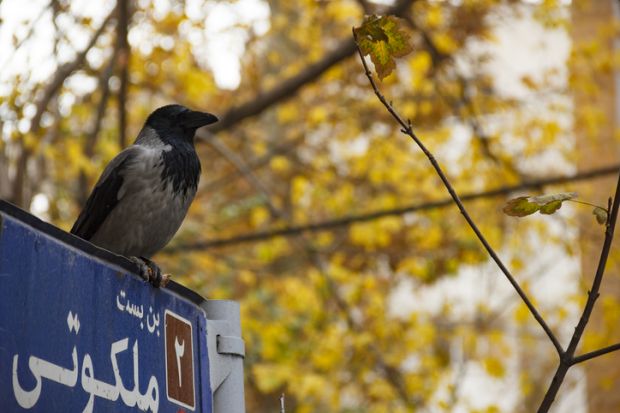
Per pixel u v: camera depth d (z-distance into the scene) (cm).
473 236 1633
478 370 1900
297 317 1728
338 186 1791
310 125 1803
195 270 1653
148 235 759
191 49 1458
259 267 1767
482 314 1884
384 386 1616
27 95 1224
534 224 1681
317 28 1869
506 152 1697
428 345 1686
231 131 1891
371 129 1800
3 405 343
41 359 364
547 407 467
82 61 1316
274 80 1902
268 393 1733
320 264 1658
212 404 470
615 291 1795
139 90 1534
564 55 2036
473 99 1678
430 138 1750
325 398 1681
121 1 1295
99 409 391
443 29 1566
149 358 426
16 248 356
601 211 475
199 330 467
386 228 1647
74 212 1533
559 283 1950
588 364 1817
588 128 1656
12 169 1335
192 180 771
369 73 487
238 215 1741
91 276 399
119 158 754
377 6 1452
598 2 1884
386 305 1806
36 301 364
